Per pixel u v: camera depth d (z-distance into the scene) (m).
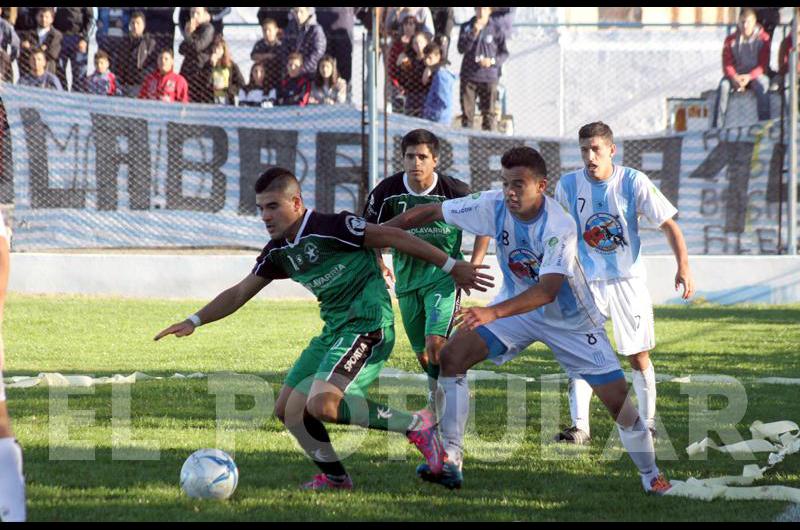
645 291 20.17
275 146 43.25
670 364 28.19
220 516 13.78
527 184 14.97
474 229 16.23
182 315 37.59
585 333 15.55
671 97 49.84
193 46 43.19
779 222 42.50
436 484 15.70
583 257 20.14
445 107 43.69
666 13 58.84
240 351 30.00
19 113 42.34
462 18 47.59
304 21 43.31
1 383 12.20
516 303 14.74
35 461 16.72
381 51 44.16
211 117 43.31
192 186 43.47
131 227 43.38
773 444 18.66
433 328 20.14
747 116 42.69
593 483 15.93
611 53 50.94
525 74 50.75
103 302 40.50
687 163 43.16
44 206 42.84
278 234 15.23
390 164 43.53
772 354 29.92
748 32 42.47
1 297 12.52
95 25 43.38
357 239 15.27
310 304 41.28
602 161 19.89
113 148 43.09
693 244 43.34
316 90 43.53
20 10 42.59
